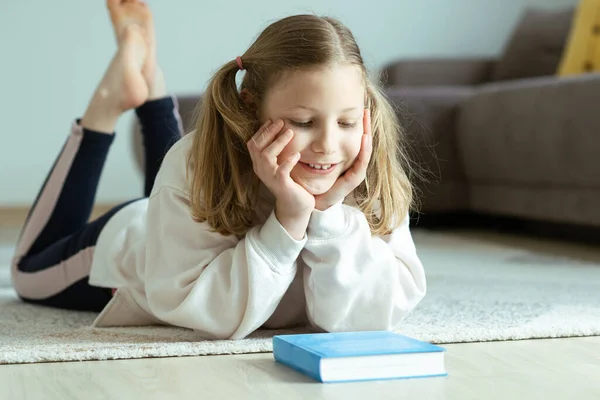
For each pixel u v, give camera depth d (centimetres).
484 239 347
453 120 377
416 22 521
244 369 120
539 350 134
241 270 132
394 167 144
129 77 194
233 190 135
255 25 503
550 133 310
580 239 335
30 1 478
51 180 191
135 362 125
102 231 167
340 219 134
